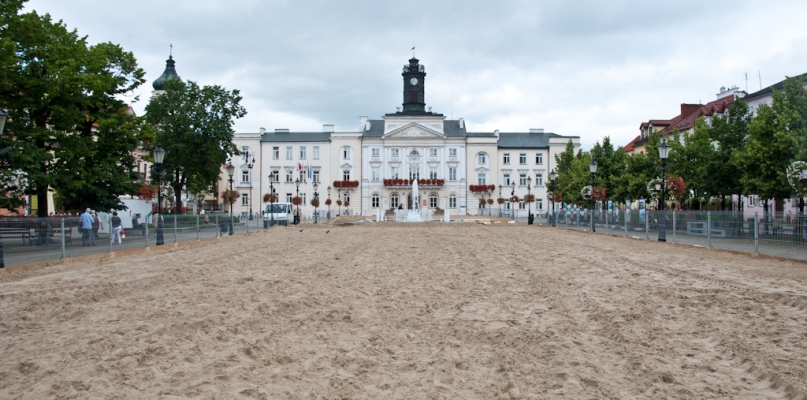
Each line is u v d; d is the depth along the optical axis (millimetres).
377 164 93250
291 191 93188
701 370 7141
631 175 44812
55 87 29438
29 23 28578
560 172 72688
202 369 7250
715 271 16047
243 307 11047
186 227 30672
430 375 7113
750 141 31547
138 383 6742
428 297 12312
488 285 13922
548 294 12469
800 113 29031
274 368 7355
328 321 10016
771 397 6234
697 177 41125
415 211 62656
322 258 20641
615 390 6496
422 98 95812
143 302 11625
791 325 9242
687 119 62125
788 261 18734
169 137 50375
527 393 6422
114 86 34594
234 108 53344
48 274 16484
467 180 93688
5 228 18844
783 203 40344
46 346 8312
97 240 22672
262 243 28828
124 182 34625
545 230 41781
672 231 27875
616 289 12930
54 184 30328
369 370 7293
